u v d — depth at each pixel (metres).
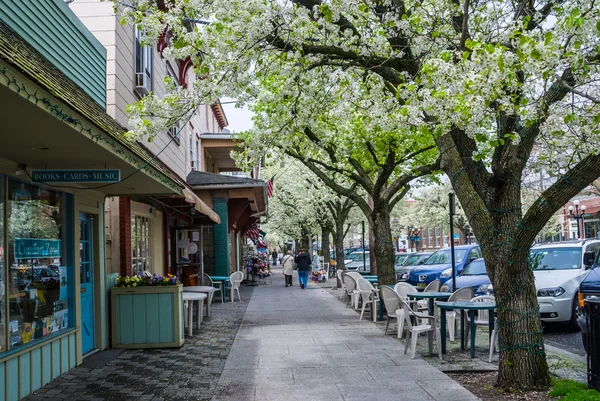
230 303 18.45
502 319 7.02
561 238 51.59
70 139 5.52
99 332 9.65
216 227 20.83
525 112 5.80
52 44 8.20
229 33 7.40
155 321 9.94
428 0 8.12
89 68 9.80
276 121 12.55
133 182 8.57
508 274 6.94
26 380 6.85
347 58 8.03
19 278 6.95
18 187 7.02
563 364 8.09
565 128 6.49
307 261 25.33
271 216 45.69
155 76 14.15
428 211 57.00
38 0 7.75
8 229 6.68
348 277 16.27
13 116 4.59
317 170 16.05
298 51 7.54
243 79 8.01
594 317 6.60
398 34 7.75
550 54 5.18
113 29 11.08
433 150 16.34
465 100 5.38
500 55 5.20
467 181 7.67
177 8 7.93
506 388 6.90
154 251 14.53
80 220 9.19
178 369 8.28
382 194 15.21
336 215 32.78
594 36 6.06
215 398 6.77
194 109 7.95
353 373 7.96
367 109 7.02
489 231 7.32
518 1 7.42
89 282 9.50
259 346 10.12
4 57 3.67
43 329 7.57
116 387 7.25
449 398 6.66
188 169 20.53
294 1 7.68
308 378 7.70
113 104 10.95
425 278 18.28
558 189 6.46
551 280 11.83
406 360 8.78
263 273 32.72
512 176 6.96
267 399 6.72
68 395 6.88
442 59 5.83
